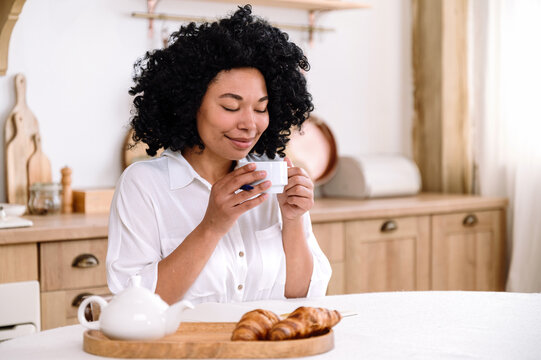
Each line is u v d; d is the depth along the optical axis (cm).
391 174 336
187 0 311
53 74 284
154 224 154
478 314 134
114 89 297
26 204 275
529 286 326
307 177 152
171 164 159
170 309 106
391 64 372
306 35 345
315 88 349
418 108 375
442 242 315
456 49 359
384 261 298
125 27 298
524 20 326
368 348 109
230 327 117
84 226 230
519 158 327
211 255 149
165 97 154
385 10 369
